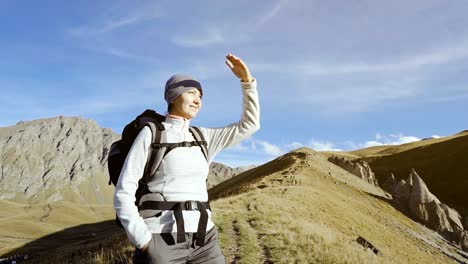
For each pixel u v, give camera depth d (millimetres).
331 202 37375
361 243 19656
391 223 49781
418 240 46938
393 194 70188
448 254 45844
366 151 176750
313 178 56750
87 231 142375
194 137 2887
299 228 14961
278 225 15125
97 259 10039
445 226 61375
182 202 2631
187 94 2844
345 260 11219
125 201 2480
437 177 104625
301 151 91875
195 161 2760
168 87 2867
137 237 2408
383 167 122000
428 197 65562
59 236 130750
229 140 3072
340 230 26141
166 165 2662
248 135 3141
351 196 57250
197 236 2631
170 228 2562
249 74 3139
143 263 2549
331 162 90500
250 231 13727
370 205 57562
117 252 10102
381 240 33125
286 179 50312
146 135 2658
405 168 115688
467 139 120062
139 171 2596
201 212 2697
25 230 140500
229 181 107812
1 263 57250
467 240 56438
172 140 2727
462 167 104188
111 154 2871
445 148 120125
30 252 96625
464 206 86562
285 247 11680
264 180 52031
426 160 116500
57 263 13094
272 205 22625
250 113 3129
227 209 19531
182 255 2588
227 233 13359
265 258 10672
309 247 11859
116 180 2844
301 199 31781
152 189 2652
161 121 2951
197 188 2746
